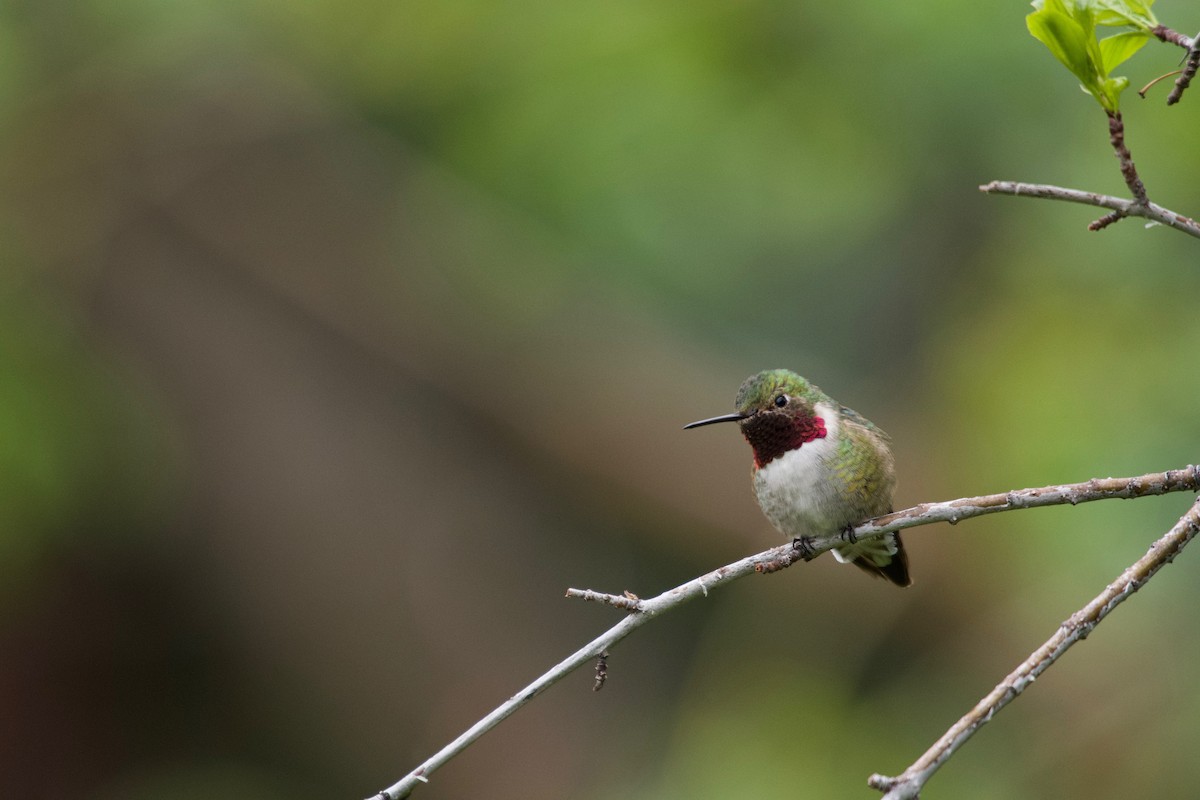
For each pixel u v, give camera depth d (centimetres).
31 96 1409
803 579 1305
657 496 1400
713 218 1373
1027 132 1140
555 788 1409
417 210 1431
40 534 1257
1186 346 1005
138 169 1451
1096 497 505
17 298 1328
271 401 1447
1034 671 421
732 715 1230
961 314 1325
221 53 1477
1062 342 1092
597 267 1405
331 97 1493
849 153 1238
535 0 1338
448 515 1465
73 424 1288
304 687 1475
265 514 1444
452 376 1443
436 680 1446
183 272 1446
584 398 1412
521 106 1341
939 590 1225
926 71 1150
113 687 1489
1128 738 1035
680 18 1248
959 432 1212
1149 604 980
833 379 1427
